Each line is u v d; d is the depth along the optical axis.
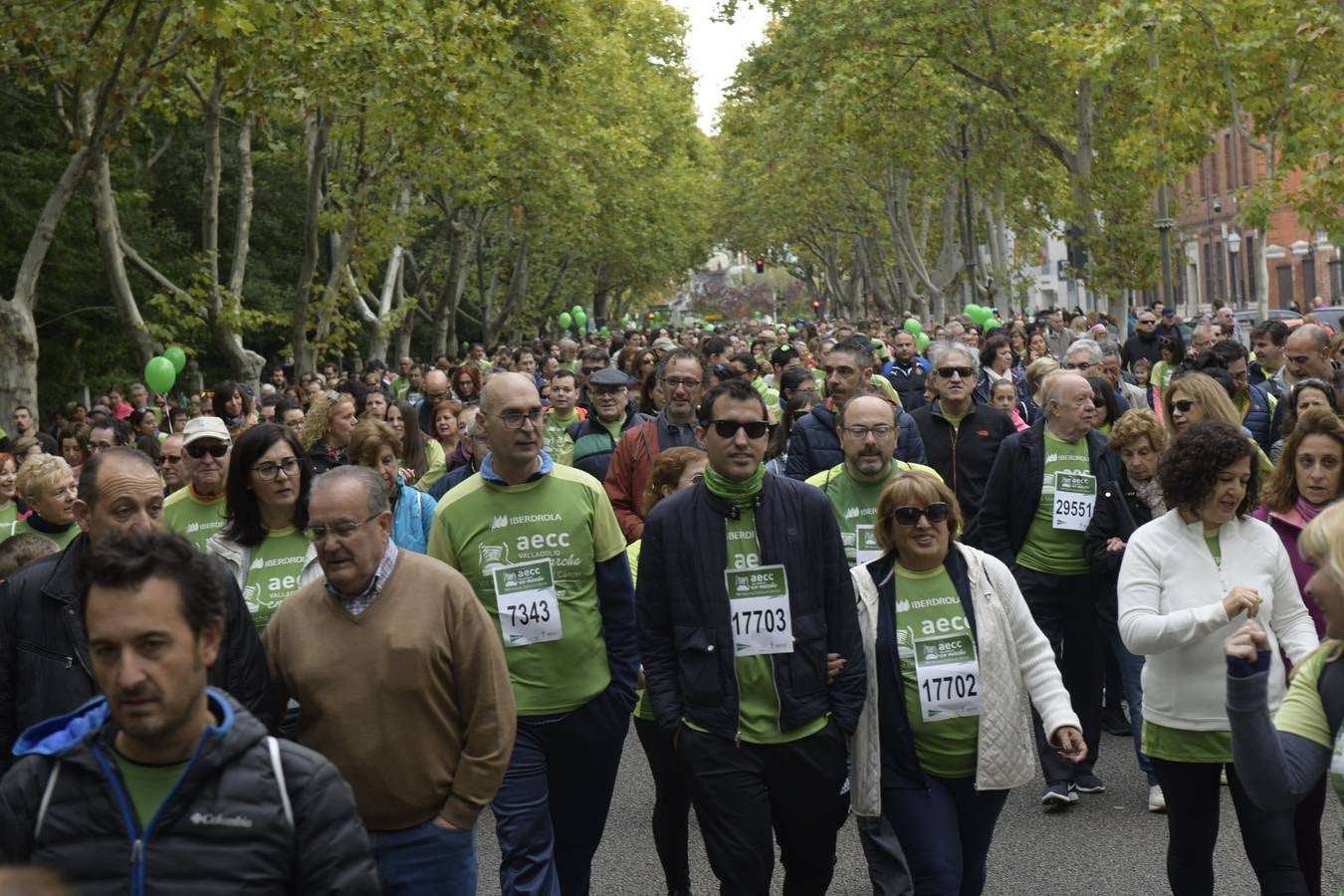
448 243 52.72
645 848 7.67
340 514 4.73
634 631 6.24
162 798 3.33
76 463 14.62
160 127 39.53
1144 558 5.82
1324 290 54.72
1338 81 24.75
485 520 6.15
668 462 7.14
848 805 5.79
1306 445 6.29
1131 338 21.31
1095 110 36.19
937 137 40.50
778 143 58.25
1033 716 8.05
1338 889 6.69
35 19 20.53
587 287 70.38
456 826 4.82
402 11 23.53
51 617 5.11
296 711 5.62
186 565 3.30
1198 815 5.72
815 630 5.56
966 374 9.62
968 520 9.67
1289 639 5.79
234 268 26.73
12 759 5.13
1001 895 6.69
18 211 31.06
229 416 15.33
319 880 3.37
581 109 41.88
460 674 4.82
